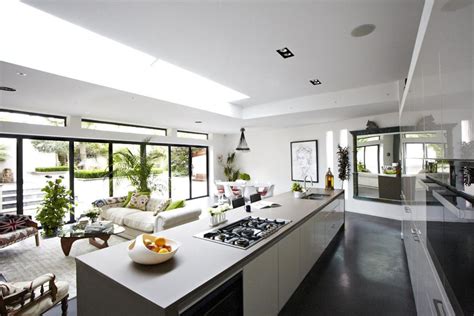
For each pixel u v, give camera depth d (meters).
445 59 0.96
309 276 2.84
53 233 4.17
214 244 1.79
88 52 3.04
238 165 8.95
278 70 3.46
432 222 1.42
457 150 0.85
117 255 1.63
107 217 4.93
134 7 2.01
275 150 7.90
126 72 3.50
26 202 4.78
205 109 4.82
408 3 2.01
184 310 1.16
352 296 2.43
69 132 5.14
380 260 3.26
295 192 3.86
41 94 3.61
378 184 5.54
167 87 4.09
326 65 3.29
